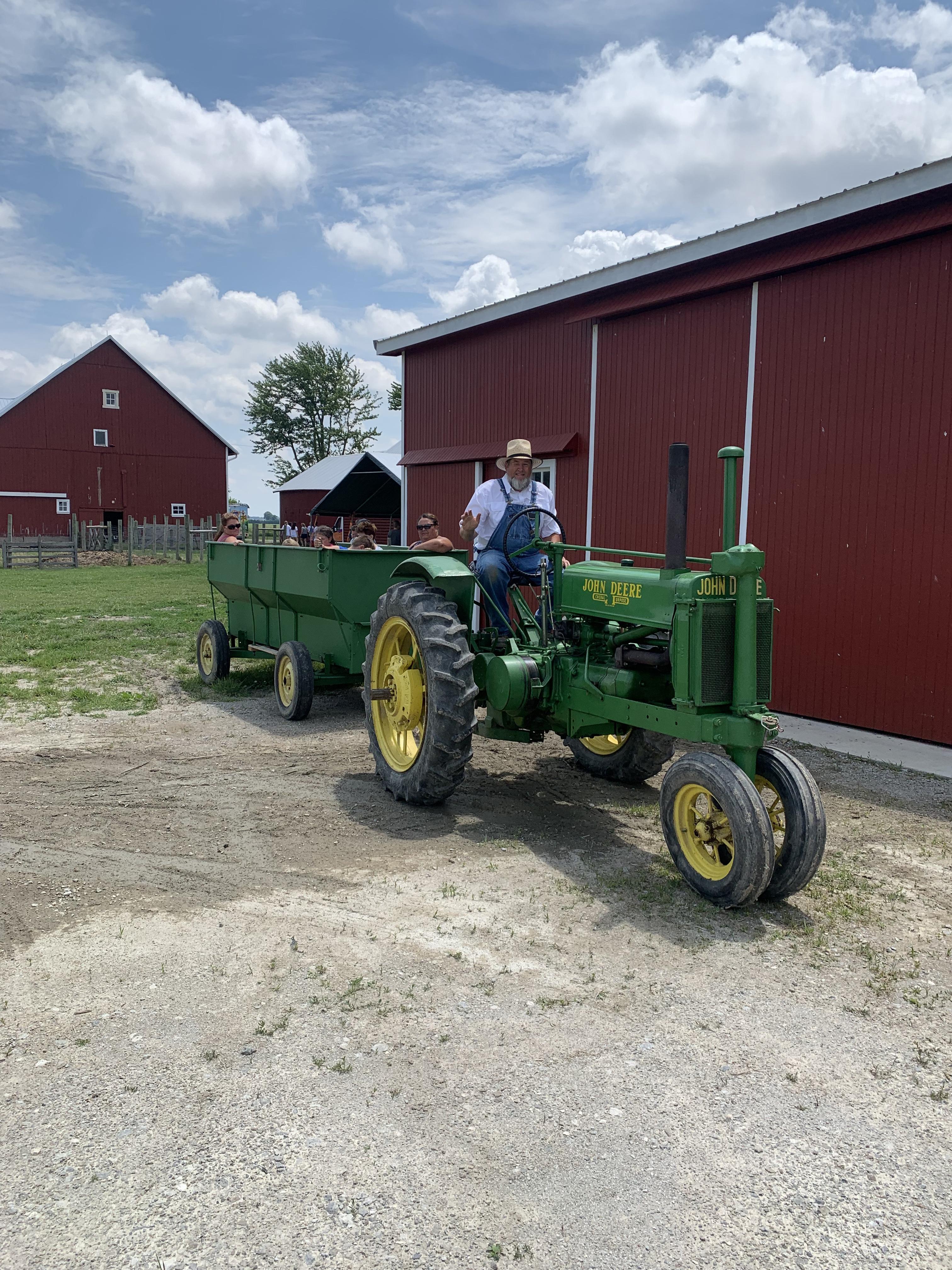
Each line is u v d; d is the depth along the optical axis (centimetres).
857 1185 231
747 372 823
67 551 2870
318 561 699
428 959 342
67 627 1255
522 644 524
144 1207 216
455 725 491
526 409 1095
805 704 788
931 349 684
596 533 1004
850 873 440
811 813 388
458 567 552
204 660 896
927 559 693
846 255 733
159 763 606
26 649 1067
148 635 1183
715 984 331
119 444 4022
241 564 842
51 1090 259
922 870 449
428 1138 243
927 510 691
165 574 2472
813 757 660
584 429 1012
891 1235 214
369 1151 237
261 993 315
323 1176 228
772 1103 263
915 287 692
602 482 991
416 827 491
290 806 521
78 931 360
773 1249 209
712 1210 221
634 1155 239
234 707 793
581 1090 266
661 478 919
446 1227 212
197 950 346
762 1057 286
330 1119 249
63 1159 231
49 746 645
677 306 891
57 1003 307
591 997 319
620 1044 290
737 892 379
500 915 382
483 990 321
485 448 1160
